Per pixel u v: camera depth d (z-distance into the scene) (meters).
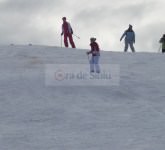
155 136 36.97
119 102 48.19
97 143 35.53
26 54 73.25
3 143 35.81
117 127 39.66
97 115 43.31
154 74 61.91
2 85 53.47
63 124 40.81
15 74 59.38
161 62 71.25
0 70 62.56
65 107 45.78
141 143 35.25
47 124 40.88
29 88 52.28
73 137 37.12
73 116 43.00
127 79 57.91
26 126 40.34
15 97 49.09
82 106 46.25
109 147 34.53
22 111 44.62
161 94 51.66
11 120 42.12
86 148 34.44
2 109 45.34
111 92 51.66
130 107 46.19
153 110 45.16
